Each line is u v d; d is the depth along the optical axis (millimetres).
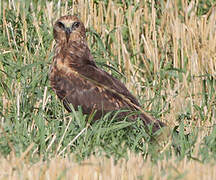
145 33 21625
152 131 16562
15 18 20500
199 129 16484
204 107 18609
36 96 17734
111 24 21531
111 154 14539
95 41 21016
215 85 19891
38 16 20641
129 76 19922
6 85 17609
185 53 20922
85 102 17531
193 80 20109
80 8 21375
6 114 16922
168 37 21500
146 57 20922
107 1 21938
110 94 17516
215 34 21078
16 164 13031
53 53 18938
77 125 16109
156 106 18438
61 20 18094
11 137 14961
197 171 12984
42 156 14164
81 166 12984
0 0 20922
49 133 15773
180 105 18984
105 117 16125
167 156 14516
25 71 18422
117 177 12836
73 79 17688
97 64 18859
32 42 19828
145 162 13727
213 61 20719
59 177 12398
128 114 17203
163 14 21672
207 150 14898
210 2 22141
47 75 18422
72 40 18000
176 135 15719
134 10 21438
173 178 12578
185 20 21578
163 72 19844
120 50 21047
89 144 15039
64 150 14734
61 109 17953
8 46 19891
